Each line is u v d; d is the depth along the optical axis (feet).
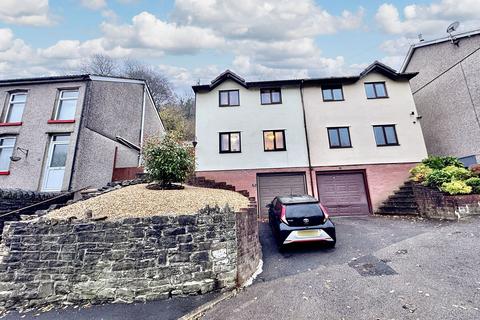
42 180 33.99
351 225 30.94
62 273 15.01
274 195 42.14
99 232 15.48
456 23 42.27
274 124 44.70
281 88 46.68
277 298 13.92
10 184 33.50
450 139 43.93
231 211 17.10
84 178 34.53
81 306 14.23
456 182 28.68
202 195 25.88
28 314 13.65
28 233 15.80
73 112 37.17
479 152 38.47
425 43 48.24
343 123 44.24
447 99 44.47
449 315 10.82
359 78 45.52
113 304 14.26
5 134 35.55
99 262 15.02
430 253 18.13
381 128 43.75
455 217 27.35
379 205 39.78
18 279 15.08
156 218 15.69
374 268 16.75
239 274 15.89
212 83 46.26
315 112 45.11
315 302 13.09
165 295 14.60
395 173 41.39
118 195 22.70
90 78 37.88
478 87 38.63
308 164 42.47
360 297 13.16
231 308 13.23
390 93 45.19
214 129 44.57
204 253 15.56
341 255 20.04
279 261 19.95
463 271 14.75
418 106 52.03
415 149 42.27
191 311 13.08
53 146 35.73
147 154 27.86
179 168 27.43
